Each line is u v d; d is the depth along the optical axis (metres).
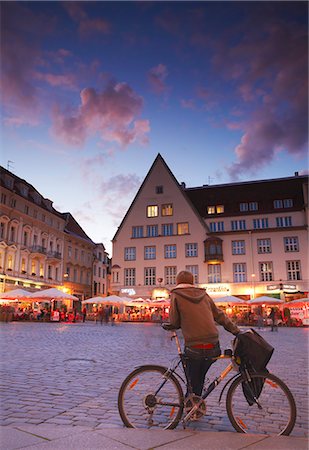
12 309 36.97
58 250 56.03
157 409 4.52
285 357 11.47
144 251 51.75
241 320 37.47
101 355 11.27
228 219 51.12
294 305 38.03
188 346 4.50
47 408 5.36
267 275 47.50
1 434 3.96
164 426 4.46
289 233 47.84
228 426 4.61
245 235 49.09
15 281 45.50
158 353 11.89
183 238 50.81
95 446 3.63
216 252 48.62
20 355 10.93
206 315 4.54
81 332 22.19
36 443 3.69
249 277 47.84
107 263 74.69
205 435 4.02
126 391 4.61
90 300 37.09
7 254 44.66
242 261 48.47
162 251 51.16
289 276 46.81
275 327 28.14
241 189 54.50
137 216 53.22
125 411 4.55
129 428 4.23
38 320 36.69
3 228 44.47
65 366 9.05
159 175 53.81
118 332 22.80
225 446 3.71
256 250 48.38
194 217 51.12
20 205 47.53
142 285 50.69
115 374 8.05
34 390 6.44
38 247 50.12
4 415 4.99
